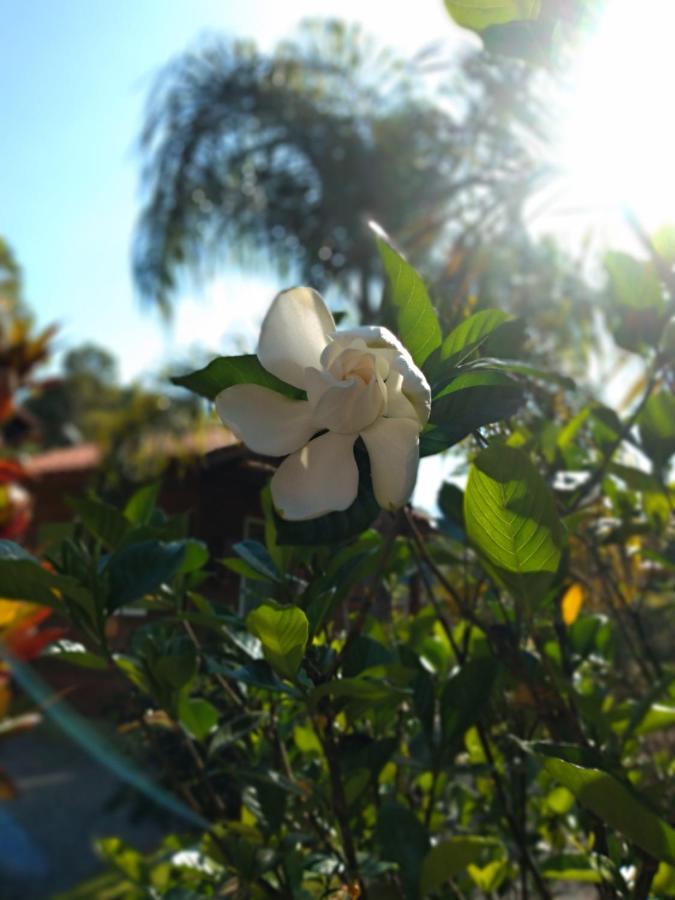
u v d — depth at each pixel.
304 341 0.27
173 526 0.44
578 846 0.51
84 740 0.35
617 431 0.45
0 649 0.31
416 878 0.37
